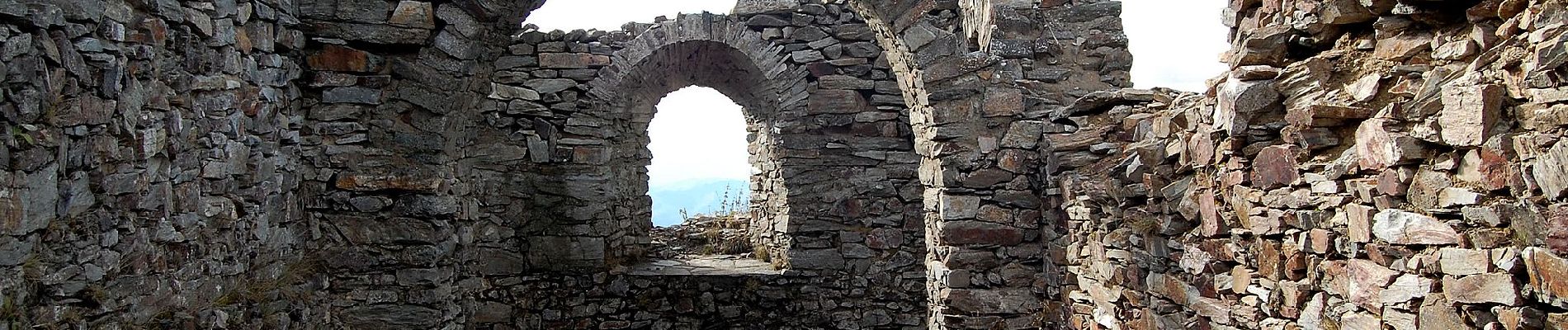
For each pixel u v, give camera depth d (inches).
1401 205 141.0
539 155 399.9
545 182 402.3
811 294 405.1
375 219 231.8
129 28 161.3
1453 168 133.6
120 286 159.5
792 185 406.6
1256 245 175.8
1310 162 163.0
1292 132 166.2
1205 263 193.8
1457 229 129.1
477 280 275.1
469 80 245.8
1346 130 160.2
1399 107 145.0
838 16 403.9
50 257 144.8
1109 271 235.5
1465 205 128.7
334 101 230.5
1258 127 177.8
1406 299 136.9
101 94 153.6
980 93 277.0
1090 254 248.4
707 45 408.8
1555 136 117.0
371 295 230.4
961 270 278.7
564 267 403.2
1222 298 187.8
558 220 403.9
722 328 404.5
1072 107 265.6
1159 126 229.9
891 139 405.4
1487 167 126.5
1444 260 130.9
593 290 405.1
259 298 203.2
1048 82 280.8
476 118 393.1
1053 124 271.9
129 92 160.2
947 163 277.3
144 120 165.6
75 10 147.4
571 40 402.6
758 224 457.4
